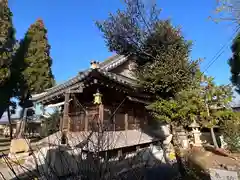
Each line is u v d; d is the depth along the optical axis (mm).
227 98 9125
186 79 8375
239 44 10500
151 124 12148
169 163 6402
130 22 10211
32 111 15516
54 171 2762
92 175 2361
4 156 2875
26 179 2811
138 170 3105
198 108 7793
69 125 9805
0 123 22859
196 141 10195
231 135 10125
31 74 18688
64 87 9164
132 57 11359
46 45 20984
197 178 5727
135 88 9312
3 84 15383
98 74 7484
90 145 2947
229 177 4250
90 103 9398
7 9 15164
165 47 9344
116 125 9266
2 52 14836
